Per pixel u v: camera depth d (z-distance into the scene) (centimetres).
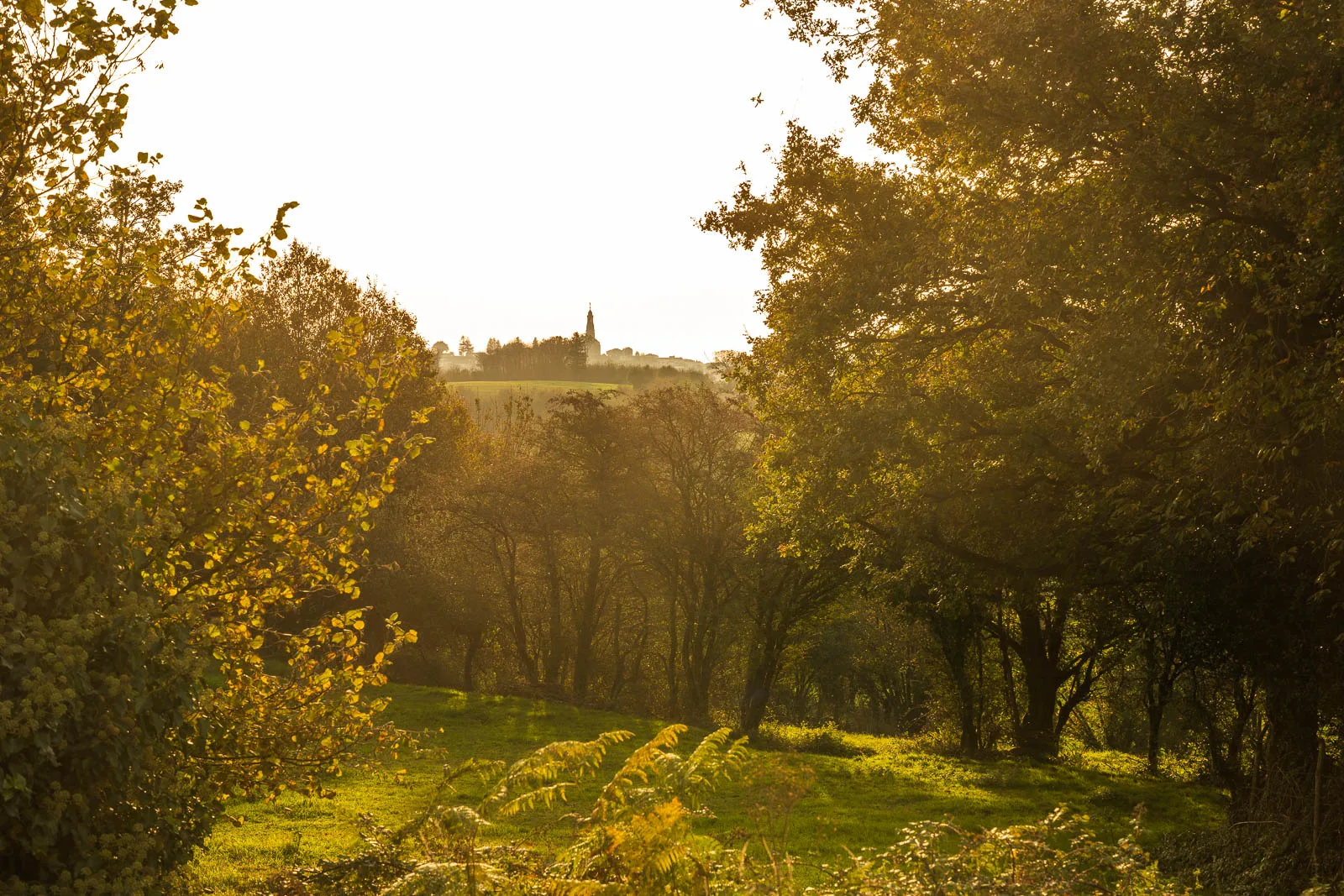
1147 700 2839
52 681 524
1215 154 1208
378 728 881
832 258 1884
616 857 558
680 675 5025
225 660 823
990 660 3472
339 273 4312
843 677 5972
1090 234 1267
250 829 1525
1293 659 1461
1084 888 630
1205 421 1212
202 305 836
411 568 4153
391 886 558
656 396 4262
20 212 808
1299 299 1122
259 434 845
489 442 5878
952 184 1783
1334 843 1332
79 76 803
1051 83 1322
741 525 4025
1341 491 1160
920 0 1460
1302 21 1142
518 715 3191
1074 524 1659
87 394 780
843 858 1279
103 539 601
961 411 1642
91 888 550
